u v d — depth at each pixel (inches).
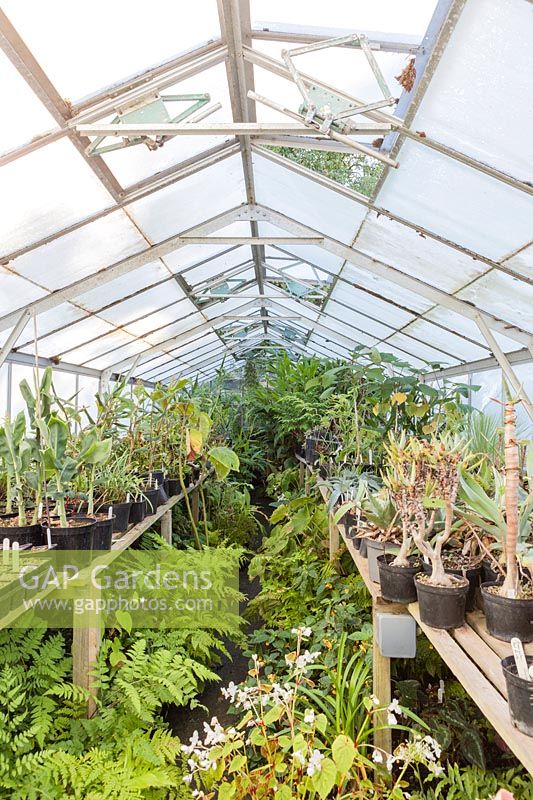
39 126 94.4
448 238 129.8
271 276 265.9
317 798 82.8
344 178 138.9
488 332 162.6
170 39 89.7
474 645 68.7
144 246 167.0
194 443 193.3
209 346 387.2
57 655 101.5
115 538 137.5
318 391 297.6
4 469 122.1
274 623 157.5
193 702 106.8
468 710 98.3
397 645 87.6
